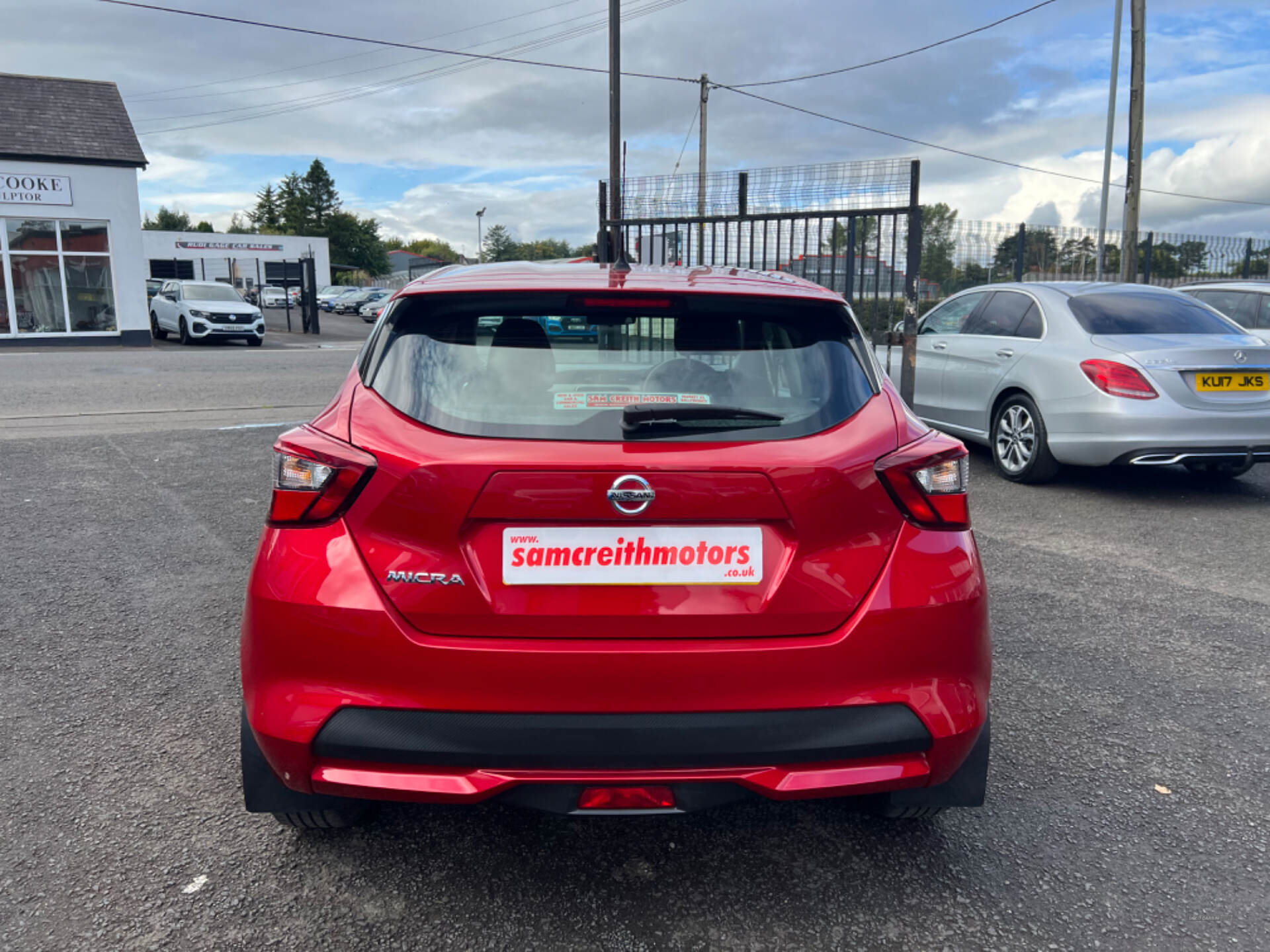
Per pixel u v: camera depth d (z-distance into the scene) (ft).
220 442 28.14
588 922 7.25
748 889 7.72
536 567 6.51
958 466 7.14
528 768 6.48
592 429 6.64
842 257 35.17
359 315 145.38
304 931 7.09
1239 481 24.34
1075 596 15.11
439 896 7.54
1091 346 21.52
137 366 53.88
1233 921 7.31
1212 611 14.48
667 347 7.29
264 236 178.19
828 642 6.62
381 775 6.56
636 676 6.46
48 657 12.18
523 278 7.88
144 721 10.45
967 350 25.23
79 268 78.02
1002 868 8.01
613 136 71.20
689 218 36.63
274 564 6.69
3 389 41.24
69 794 8.93
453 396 6.87
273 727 6.59
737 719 6.53
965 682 6.97
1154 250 63.57
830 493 6.64
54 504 20.39
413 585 6.47
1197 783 9.43
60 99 78.95
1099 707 11.14
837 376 7.34
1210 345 20.67
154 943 6.90
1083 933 7.17
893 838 8.47
